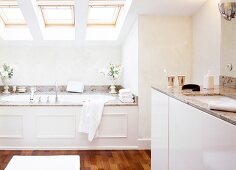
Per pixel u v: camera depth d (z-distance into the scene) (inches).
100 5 182.5
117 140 173.8
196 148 79.0
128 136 174.1
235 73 124.3
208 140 71.1
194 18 171.5
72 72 226.4
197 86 114.9
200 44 163.5
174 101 98.7
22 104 168.4
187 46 175.5
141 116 173.8
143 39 172.7
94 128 167.9
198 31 166.1
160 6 163.0
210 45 150.3
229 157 60.8
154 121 127.5
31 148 170.6
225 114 64.8
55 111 170.2
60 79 225.8
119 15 192.7
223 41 135.2
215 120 67.2
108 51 227.9
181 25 174.7
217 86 132.6
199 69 165.0
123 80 222.7
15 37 206.5
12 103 169.9
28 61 223.0
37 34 198.2
